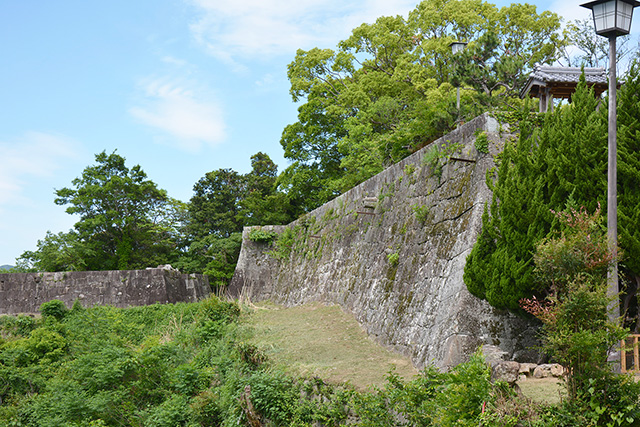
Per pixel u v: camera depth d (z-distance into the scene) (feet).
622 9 26.63
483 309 34.06
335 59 101.65
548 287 29.89
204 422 43.98
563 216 26.81
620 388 21.01
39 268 106.22
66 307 81.76
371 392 32.24
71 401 49.73
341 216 68.18
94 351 62.59
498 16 89.30
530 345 33.45
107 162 114.32
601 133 29.60
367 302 52.37
